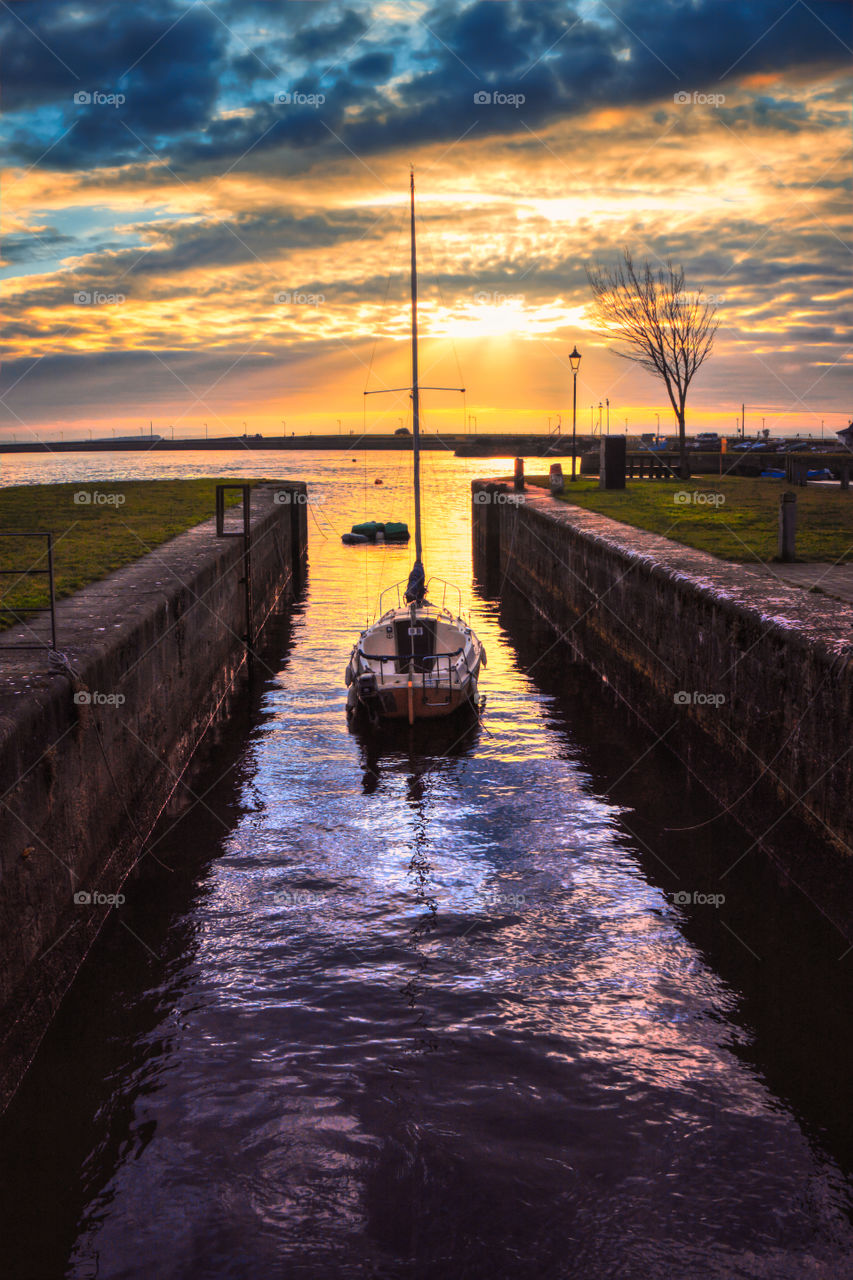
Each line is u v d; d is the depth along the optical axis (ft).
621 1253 18.97
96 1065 24.72
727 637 41.55
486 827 40.93
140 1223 19.81
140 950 30.68
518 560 109.19
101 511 97.35
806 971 29.19
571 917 32.86
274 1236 19.42
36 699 26.43
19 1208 20.20
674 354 141.08
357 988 28.43
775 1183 20.70
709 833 40.11
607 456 120.57
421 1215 19.93
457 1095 23.54
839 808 30.32
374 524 152.66
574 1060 24.90
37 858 25.80
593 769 48.34
